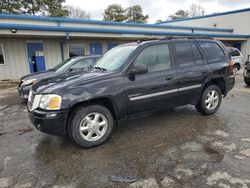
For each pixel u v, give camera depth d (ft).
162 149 11.73
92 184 8.93
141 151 11.59
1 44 42.86
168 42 14.82
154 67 13.92
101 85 11.98
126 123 15.74
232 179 8.91
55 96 11.08
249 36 77.15
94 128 12.12
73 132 11.64
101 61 15.65
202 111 16.87
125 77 12.73
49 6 101.24
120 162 10.54
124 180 9.12
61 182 9.10
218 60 16.99
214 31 79.46
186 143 12.37
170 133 13.84
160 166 10.08
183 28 72.28
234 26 82.58
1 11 83.61
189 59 15.52
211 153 11.12
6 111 20.62
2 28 37.47
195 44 16.12
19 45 44.21
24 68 45.37
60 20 49.42
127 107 12.94
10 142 13.19
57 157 11.18
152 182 8.93
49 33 42.06
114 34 50.31
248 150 11.35
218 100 17.33
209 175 9.25
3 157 11.29
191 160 10.50
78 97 11.34
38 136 14.05
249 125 14.98
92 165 10.34
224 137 13.05
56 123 11.14
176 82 14.53
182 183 8.79
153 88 13.60
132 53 13.37
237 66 47.96
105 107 12.49
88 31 46.24
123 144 12.48
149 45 13.93
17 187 8.80
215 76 16.46
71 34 44.45
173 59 14.73
